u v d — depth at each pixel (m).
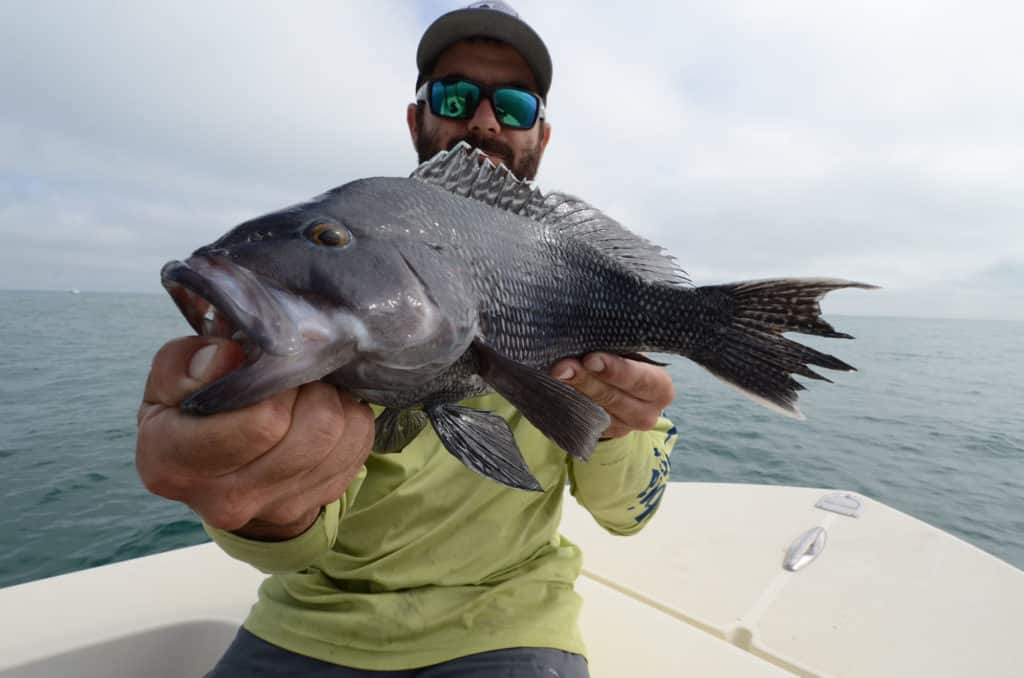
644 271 2.12
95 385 13.51
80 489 6.63
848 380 18.25
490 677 1.80
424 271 1.52
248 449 1.08
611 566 3.35
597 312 1.99
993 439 10.27
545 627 1.96
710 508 4.16
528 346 1.83
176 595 2.78
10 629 2.46
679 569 3.32
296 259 1.34
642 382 1.76
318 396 1.21
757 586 3.16
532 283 1.83
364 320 1.37
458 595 1.99
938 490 7.51
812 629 2.77
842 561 3.43
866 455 8.88
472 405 2.22
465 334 1.60
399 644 1.88
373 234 1.48
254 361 1.13
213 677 1.94
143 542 5.42
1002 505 7.05
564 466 2.30
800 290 1.97
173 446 1.06
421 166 1.79
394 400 1.55
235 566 3.06
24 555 5.17
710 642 2.58
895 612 2.92
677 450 8.71
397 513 2.04
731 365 2.06
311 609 1.98
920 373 21.38
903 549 3.58
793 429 10.34
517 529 2.15
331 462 1.22
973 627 2.80
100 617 2.57
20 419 9.99
